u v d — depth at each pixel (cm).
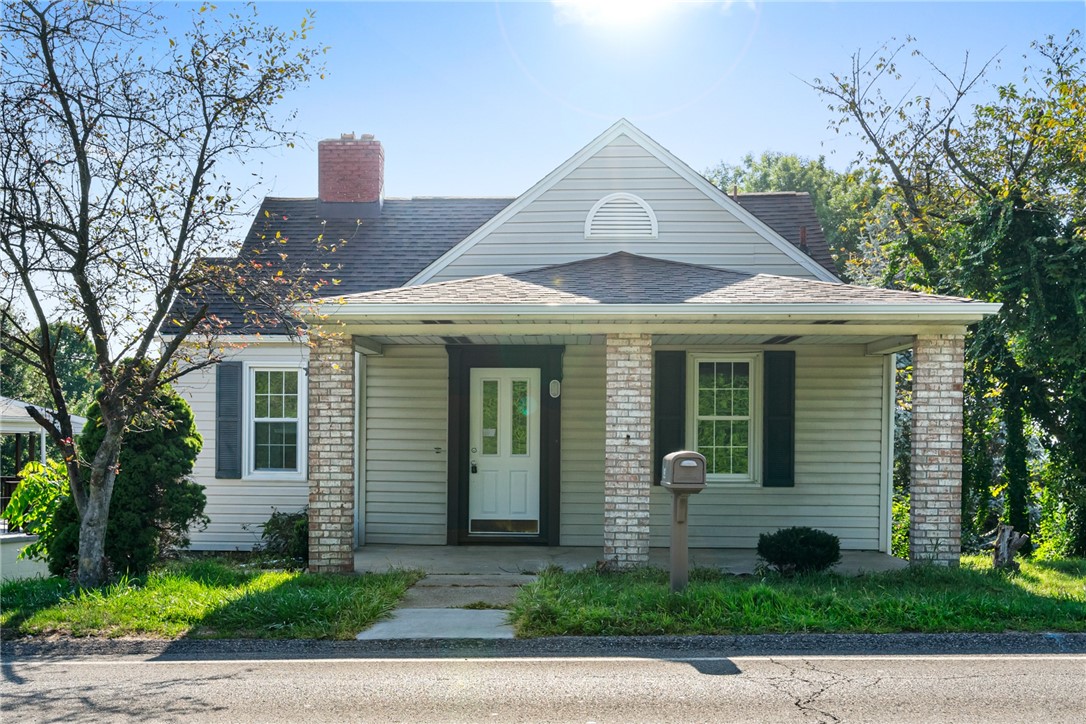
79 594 982
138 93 1043
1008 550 1169
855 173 2211
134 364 1036
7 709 625
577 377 1406
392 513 1420
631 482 1110
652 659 752
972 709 610
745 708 614
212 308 1488
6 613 912
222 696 652
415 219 1753
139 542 1109
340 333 1133
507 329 1128
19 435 2147
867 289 1145
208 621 874
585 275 1273
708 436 1405
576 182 1434
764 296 1090
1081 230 1482
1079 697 637
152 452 1120
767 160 5103
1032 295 1483
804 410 1395
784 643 796
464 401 1409
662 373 1388
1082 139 1697
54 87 1009
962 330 1098
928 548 1098
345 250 1650
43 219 1012
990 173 1977
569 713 607
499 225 1434
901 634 820
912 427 1116
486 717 600
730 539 1388
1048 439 1650
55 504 1180
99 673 723
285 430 1484
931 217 2044
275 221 1745
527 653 777
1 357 1166
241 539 1471
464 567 1201
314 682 688
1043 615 857
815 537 1084
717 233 1414
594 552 1331
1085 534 1529
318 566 1132
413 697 646
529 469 1416
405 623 880
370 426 1423
